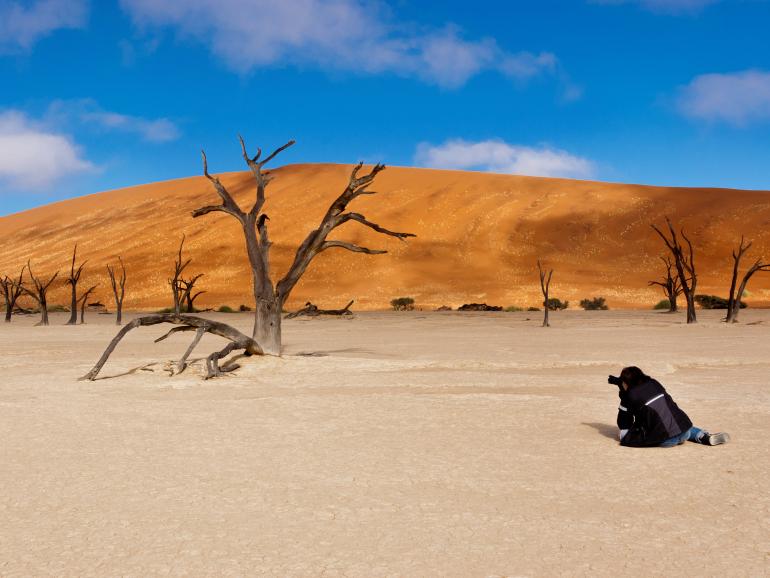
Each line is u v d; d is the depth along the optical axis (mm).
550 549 5230
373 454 8312
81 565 4992
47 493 6738
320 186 136875
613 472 7410
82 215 147125
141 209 143750
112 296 96875
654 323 45969
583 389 14188
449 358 21172
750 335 32625
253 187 143375
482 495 6598
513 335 34812
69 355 23141
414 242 110312
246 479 7203
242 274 102250
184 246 115438
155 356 22516
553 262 102125
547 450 8469
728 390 13672
